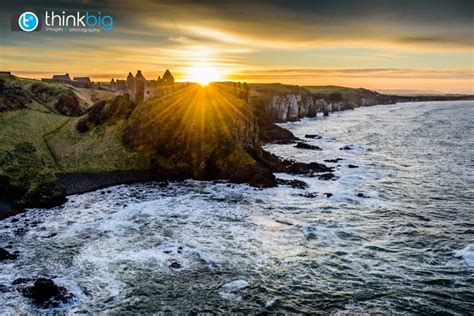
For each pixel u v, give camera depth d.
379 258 41.28
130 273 37.84
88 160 76.12
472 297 33.94
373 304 33.09
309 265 39.66
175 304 32.94
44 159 74.25
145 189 66.94
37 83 117.81
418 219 53.06
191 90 85.44
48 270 38.34
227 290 35.06
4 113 88.75
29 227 49.41
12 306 32.25
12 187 59.81
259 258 41.09
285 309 32.44
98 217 53.09
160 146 78.94
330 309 32.50
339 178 75.94
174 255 41.62
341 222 51.75
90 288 35.16
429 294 34.50
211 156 75.06
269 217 53.50
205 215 54.09
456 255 41.88
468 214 55.12
